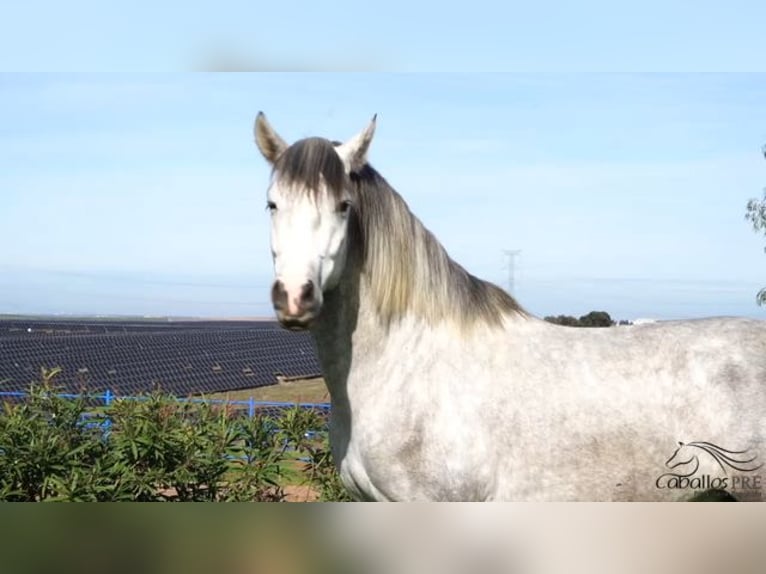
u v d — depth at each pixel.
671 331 3.38
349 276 3.35
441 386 3.29
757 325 3.39
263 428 6.31
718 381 3.20
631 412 3.21
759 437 3.13
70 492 5.12
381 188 3.42
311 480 6.29
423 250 3.44
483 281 3.60
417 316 3.39
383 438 3.29
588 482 3.21
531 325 3.49
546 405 3.24
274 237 3.09
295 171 3.07
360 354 3.39
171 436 5.79
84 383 8.93
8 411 5.74
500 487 3.23
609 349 3.35
